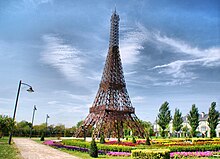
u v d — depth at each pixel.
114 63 80.75
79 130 76.81
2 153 25.02
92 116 73.38
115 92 75.56
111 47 83.62
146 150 17.56
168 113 90.12
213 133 76.81
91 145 27.11
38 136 98.38
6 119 39.03
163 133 88.25
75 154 29.02
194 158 25.41
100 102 75.06
